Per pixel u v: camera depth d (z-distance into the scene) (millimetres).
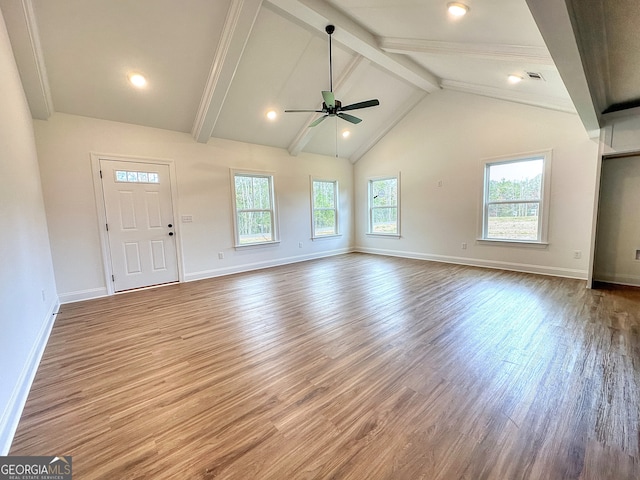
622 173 3963
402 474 1269
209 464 1343
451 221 5805
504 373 2016
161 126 4523
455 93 5480
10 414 1590
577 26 1923
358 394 1829
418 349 2379
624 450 1360
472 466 1299
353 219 7719
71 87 3521
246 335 2727
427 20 3018
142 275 4457
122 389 1938
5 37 2469
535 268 4836
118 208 4207
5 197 1965
